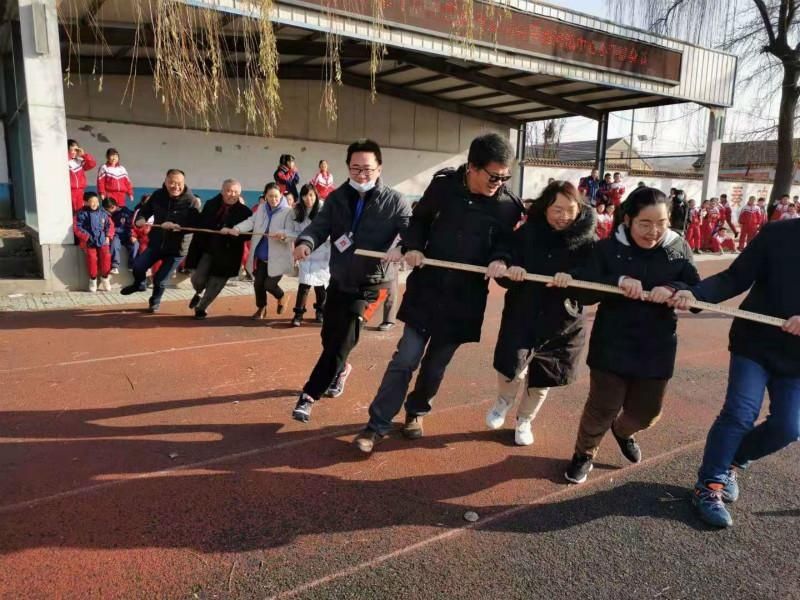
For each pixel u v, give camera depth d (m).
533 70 12.16
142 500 3.06
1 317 6.68
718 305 2.92
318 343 6.14
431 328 3.44
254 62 8.06
